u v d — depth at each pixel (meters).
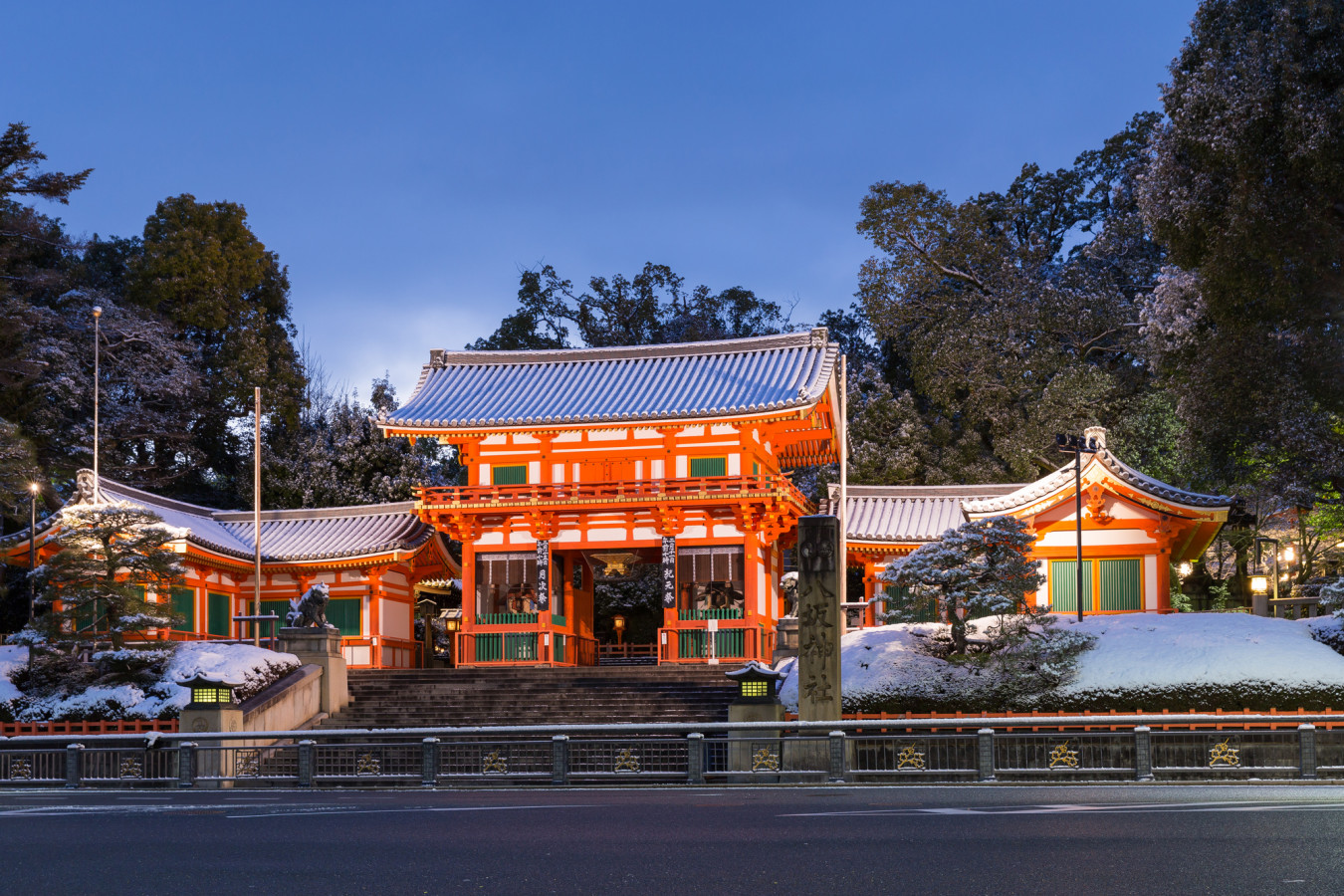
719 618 42.44
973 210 63.25
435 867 9.62
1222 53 36.22
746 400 44.12
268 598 49.12
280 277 73.19
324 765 22.27
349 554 47.28
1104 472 38.84
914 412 61.66
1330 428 38.94
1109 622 32.75
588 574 48.34
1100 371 58.06
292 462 65.50
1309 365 37.38
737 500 42.16
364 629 48.00
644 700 35.25
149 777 22.81
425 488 45.41
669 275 74.56
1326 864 8.98
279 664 35.28
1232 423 39.09
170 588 39.19
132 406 64.12
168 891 8.63
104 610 40.12
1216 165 35.56
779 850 10.26
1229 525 48.72
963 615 34.50
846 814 13.55
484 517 44.69
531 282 74.38
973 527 31.89
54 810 16.22
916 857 9.66
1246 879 8.34
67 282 64.69
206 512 52.06
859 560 45.31
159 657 35.19
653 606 60.41
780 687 31.91
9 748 23.98
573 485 43.50
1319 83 33.88
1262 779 19.55
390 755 27.83
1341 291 35.84
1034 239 66.81
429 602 57.50
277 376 69.50
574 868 9.41
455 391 48.09
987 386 59.53
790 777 21.31
